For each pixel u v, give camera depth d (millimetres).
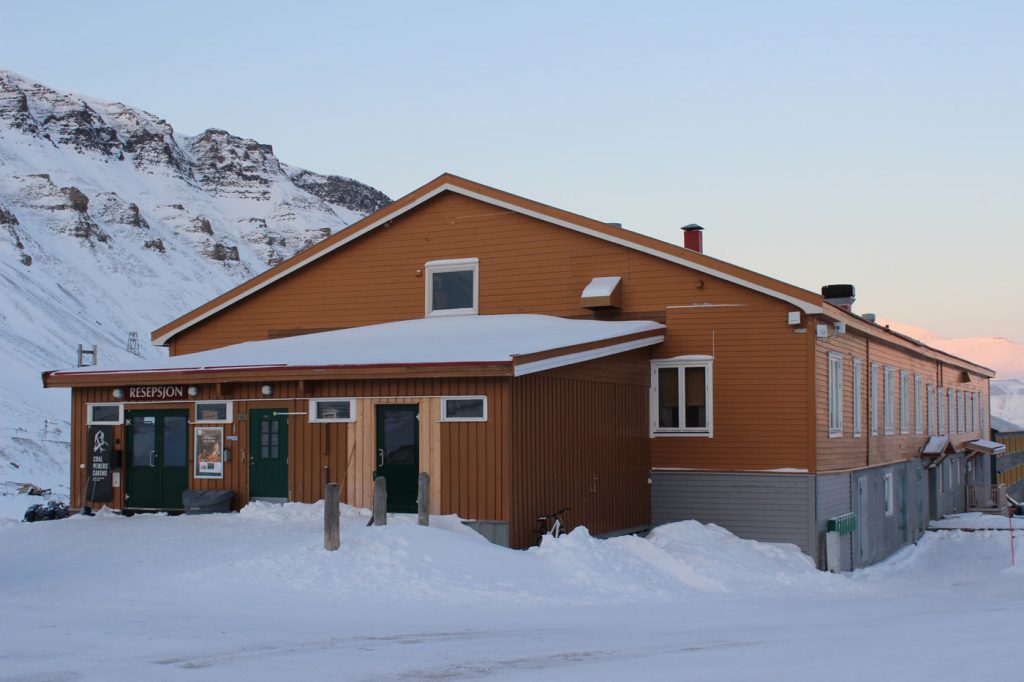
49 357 107375
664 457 23094
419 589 13602
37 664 8820
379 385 18812
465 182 24641
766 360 22203
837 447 23594
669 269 23031
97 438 21297
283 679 8234
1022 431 59844
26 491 40062
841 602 15625
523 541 17812
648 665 8898
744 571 18453
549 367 18266
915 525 32438
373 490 18312
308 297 26156
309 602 12633
